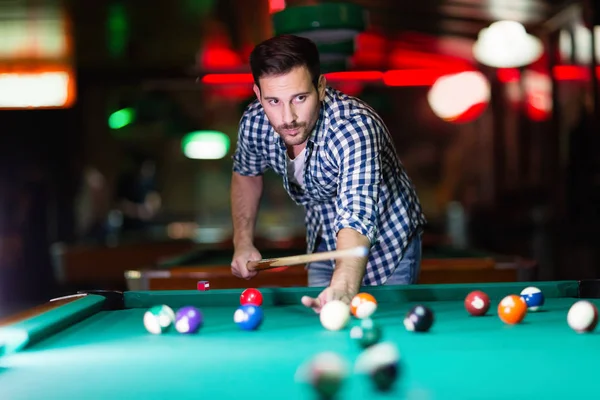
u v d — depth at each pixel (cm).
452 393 144
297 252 544
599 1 754
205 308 259
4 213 993
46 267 1001
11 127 1159
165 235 941
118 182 1058
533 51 726
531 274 386
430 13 830
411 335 200
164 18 825
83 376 165
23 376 166
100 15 807
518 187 1090
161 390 152
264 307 258
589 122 813
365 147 253
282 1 684
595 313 201
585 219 818
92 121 1302
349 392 142
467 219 989
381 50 1020
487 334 201
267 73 237
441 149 1392
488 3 792
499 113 1145
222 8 786
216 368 169
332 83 644
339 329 211
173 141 1386
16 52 977
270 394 146
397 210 294
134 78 1023
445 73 952
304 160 273
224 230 983
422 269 386
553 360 170
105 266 691
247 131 288
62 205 1155
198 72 650
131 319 238
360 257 236
